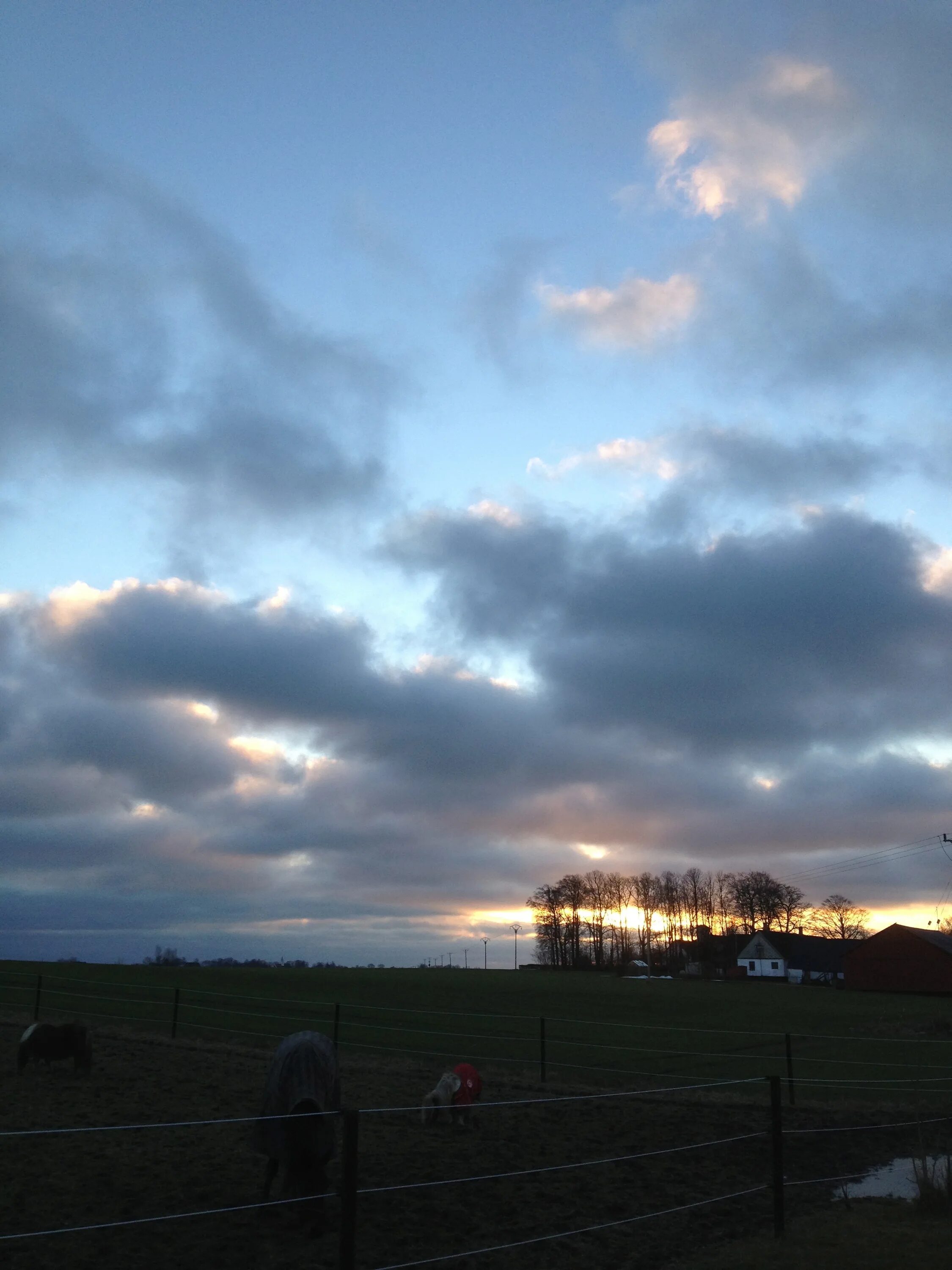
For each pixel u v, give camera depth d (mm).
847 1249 9117
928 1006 55344
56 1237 8945
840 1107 19406
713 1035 35156
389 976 65000
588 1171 12711
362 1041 29609
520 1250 9273
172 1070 20625
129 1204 10156
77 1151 12617
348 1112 6535
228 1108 16172
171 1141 13430
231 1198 10492
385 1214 10227
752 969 112312
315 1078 9742
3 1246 8633
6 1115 14891
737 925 129500
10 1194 10398
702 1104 19078
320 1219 9375
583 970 122000
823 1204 11727
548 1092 20391
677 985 74500
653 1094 20656
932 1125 17375
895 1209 11031
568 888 127125
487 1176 12133
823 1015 47438
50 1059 19016
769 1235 10039
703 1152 14367
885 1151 15156
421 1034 32094
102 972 52125
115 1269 8148
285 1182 9742
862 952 80688
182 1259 8453
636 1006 49250
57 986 42344
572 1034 34156
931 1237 9453
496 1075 22500
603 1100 19594
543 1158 13477
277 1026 31578
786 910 125688
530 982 68875
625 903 129250
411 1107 17484
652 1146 14648
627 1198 11430
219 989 44812
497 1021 37500
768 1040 34188
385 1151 13562
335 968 75062
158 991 41781
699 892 133375
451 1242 9398
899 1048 32750
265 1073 20797
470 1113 16109
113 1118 14930
